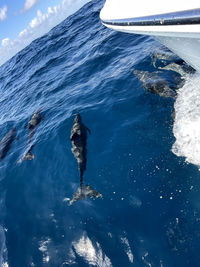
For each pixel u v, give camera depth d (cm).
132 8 425
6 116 1479
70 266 459
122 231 476
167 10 330
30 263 495
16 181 768
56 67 1877
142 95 845
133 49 1357
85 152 714
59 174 702
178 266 389
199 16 280
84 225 521
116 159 645
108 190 573
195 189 483
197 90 707
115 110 848
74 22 3173
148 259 415
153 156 598
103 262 443
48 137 901
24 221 604
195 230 421
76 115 872
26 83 1964
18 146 980
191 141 572
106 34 1850
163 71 900
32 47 3519
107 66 1312
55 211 591
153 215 479
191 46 396
